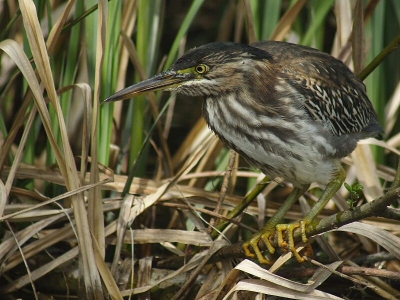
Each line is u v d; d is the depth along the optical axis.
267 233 10.12
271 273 9.14
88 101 9.72
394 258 10.70
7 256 10.05
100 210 9.73
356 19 10.52
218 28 14.94
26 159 11.27
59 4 12.67
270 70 10.05
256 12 11.95
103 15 9.37
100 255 9.43
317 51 10.73
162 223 12.27
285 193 13.55
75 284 10.52
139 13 11.50
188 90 10.02
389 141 12.30
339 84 10.43
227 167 10.98
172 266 10.62
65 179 9.40
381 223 11.04
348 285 10.58
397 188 8.07
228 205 11.32
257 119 9.91
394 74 12.87
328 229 9.28
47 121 9.23
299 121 9.87
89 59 10.87
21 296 10.58
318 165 10.02
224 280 9.42
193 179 12.02
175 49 11.73
